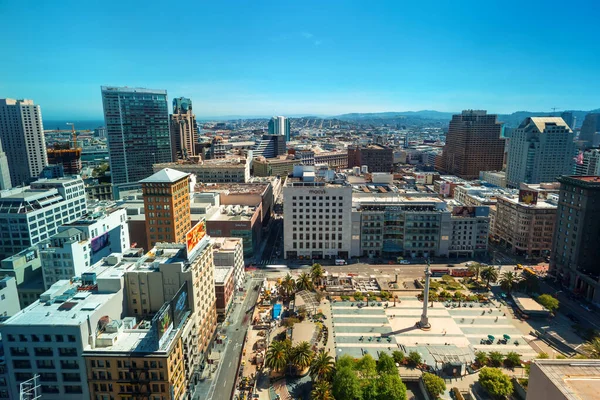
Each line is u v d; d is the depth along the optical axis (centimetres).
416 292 18625
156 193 18788
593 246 18475
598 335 14325
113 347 9788
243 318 16275
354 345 14162
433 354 13200
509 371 12544
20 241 19775
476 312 16675
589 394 5181
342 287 18812
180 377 10506
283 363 12200
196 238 13012
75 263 16050
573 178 19262
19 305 15075
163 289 11806
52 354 9569
